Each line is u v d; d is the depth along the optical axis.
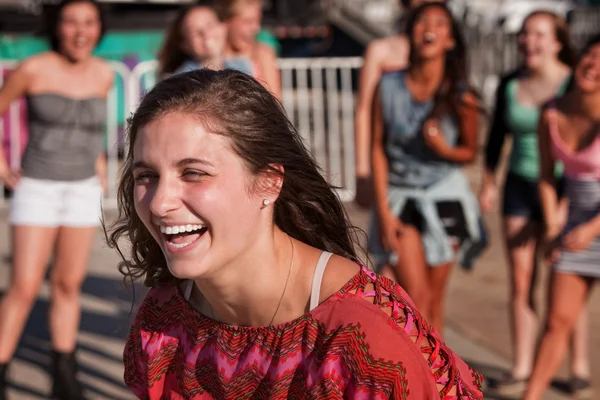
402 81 4.93
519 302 5.72
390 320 1.97
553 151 4.80
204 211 1.91
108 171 10.02
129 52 11.72
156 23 11.78
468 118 4.93
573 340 5.64
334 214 2.21
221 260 1.97
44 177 5.04
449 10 4.89
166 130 1.91
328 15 14.34
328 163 11.39
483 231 5.18
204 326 2.16
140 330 2.30
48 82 5.07
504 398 5.61
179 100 1.92
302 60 11.39
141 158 1.94
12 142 9.91
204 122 1.91
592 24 19.12
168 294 2.29
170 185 1.92
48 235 5.04
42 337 6.36
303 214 2.17
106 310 6.82
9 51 11.29
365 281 2.03
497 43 15.73
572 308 4.71
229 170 1.93
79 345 6.11
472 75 15.49
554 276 4.75
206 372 2.15
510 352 6.28
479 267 8.49
